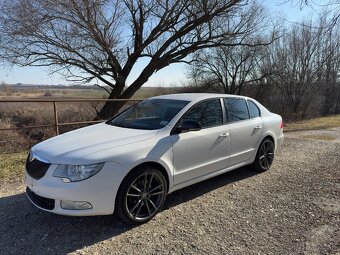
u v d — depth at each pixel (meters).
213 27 16.95
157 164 4.27
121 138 4.25
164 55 17.00
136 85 17.16
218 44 17.45
